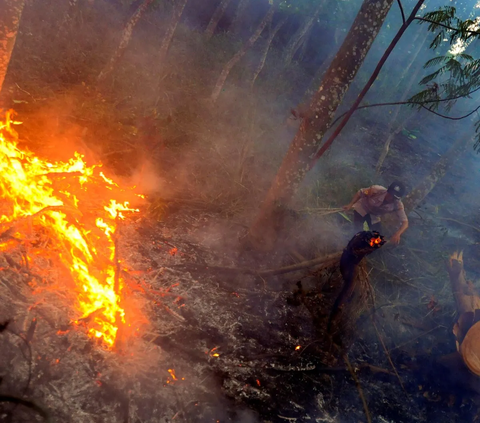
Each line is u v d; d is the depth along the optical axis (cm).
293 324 491
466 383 441
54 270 407
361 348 500
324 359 459
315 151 528
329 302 539
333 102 501
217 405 357
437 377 467
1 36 406
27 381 309
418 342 538
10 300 363
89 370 335
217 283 504
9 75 728
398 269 678
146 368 358
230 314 466
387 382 462
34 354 329
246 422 353
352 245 461
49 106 691
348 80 492
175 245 535
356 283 484
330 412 400
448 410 448
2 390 298
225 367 398
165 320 420
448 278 666
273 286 537
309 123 514
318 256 593
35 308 365
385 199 621
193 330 424
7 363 316
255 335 454
